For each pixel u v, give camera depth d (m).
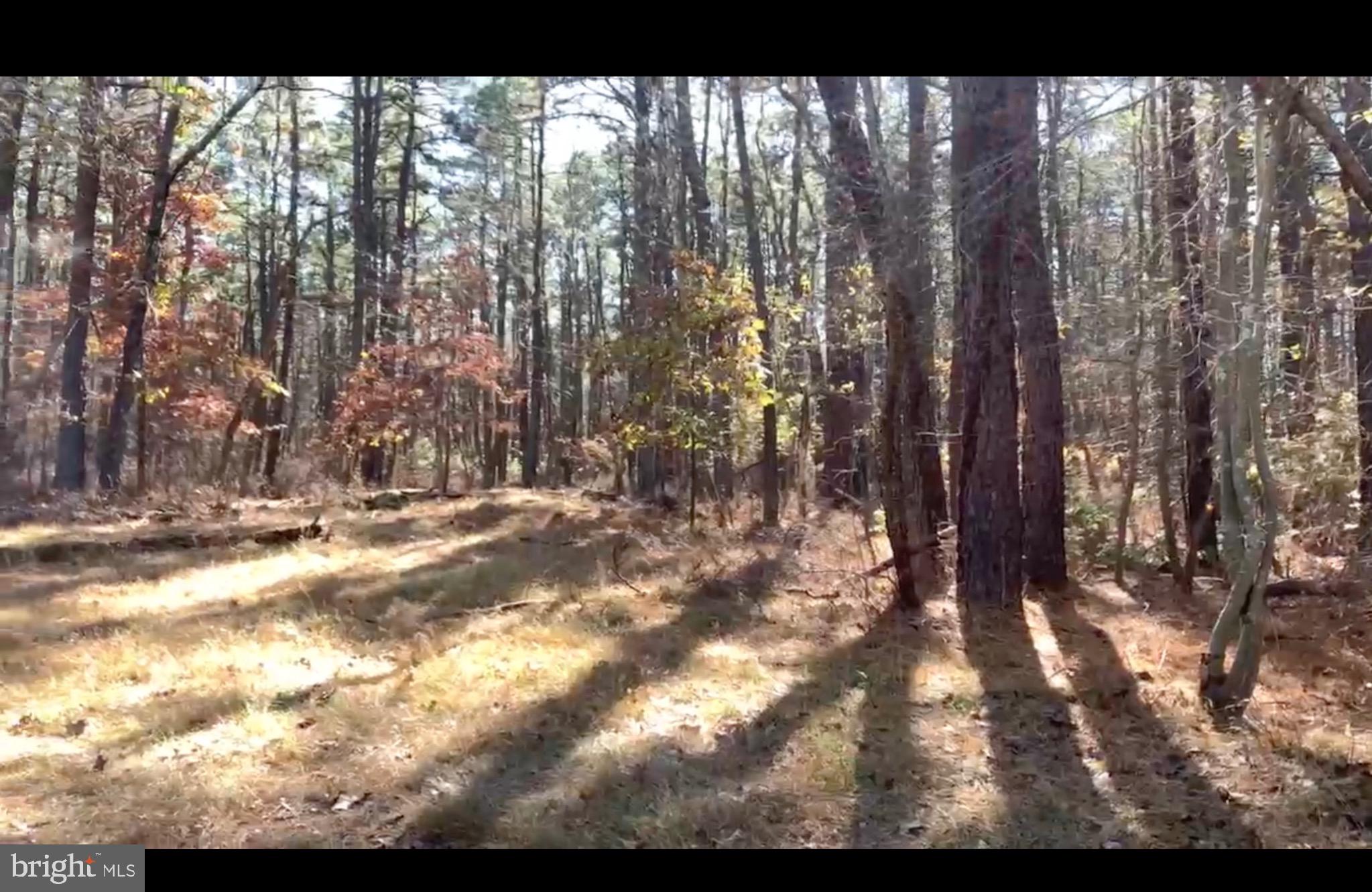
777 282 19.67
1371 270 10.44
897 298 8.41
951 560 10.80
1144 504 13.73
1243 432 6.27
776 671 7.14
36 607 8.31
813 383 17.66
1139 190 10.32
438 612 8.62
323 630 7.79
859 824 4.65
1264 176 5.93
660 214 19.83
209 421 20.91
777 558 11.54
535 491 21.81
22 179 19.17
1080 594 10.15
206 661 6.77
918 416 11.71
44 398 18.66
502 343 30.31
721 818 4.58
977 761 5.48
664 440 14.18
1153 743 5.75
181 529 13.20
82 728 5.49
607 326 33.41
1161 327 9.81
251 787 4.74
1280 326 7.64
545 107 26.95
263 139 28.66
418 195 31.77
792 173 22.69
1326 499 11.07
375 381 21.89
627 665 6.90
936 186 7.77
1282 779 5.19
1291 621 8.66
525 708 5.98
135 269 19.11
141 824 4.32
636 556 11.65
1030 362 10.59
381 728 5.61
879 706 6.34
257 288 33.59
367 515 15.68
